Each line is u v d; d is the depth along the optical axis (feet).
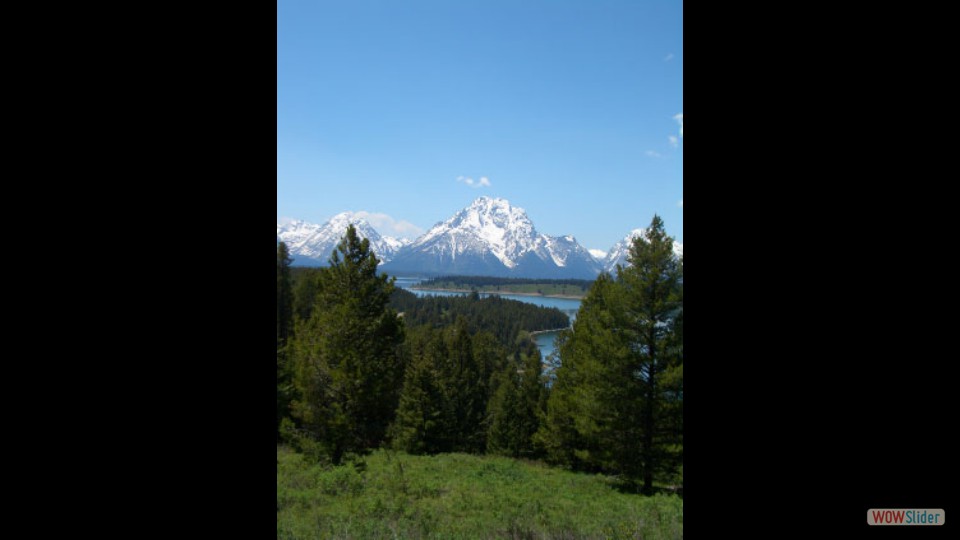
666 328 54.24
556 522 33.65
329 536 30.09
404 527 32.42
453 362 135.23
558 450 82.99
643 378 55.88
